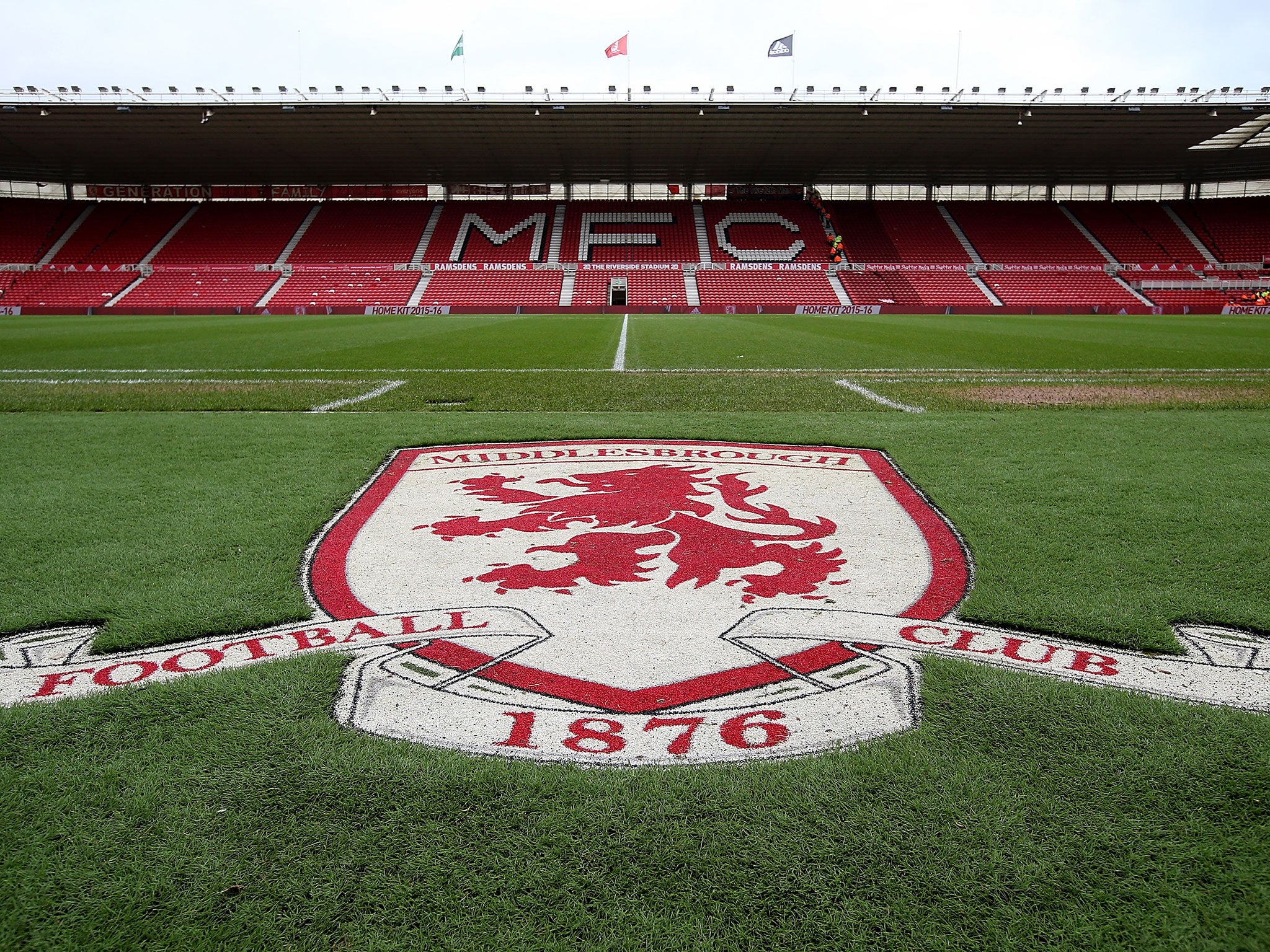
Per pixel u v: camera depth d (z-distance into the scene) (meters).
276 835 2.15
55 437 7.69
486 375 13.66
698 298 43.06
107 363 15.85
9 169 44.25
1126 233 46.75
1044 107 33.62
